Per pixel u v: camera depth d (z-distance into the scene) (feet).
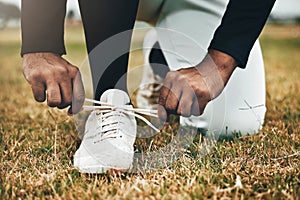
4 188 3.49
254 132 4.98
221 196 3.31
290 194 3.35
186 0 5.19
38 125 5.65
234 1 3.70
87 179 3.73
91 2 3.92
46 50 3.70
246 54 3.65
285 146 4.43
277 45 18.66
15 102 7.16
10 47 18.58
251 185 3.51
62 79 3.61
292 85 8.45
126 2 3.94
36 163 4.08
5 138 4.92
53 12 3.67
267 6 3.67
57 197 3.32
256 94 4.98
